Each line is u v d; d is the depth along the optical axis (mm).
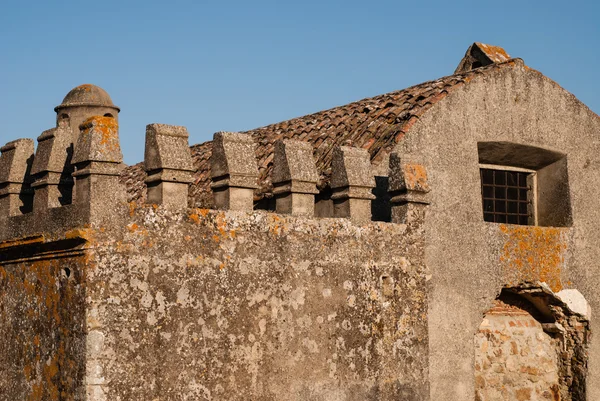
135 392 10227
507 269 14688
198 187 15680
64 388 10305
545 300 15469
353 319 12195
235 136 11602
